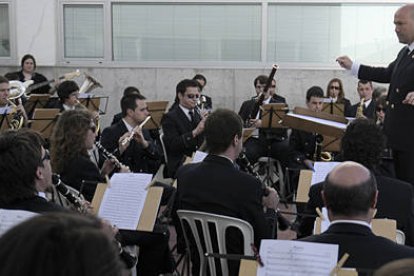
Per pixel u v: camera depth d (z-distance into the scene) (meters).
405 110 4.22
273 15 9.48
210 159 3.22
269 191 3.48
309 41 9.45
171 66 9.60
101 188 3.44
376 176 3.12
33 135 2.65
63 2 9.62
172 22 9.61
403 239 2.96
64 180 3.80
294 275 2.15
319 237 2.25
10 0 9.43
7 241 1.02
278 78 9.43
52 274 0.97
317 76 9.36
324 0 9.36
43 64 9.51
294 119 4.77
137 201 3.35
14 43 9.48
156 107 6.76
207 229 3.12
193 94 5.97
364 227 2.23
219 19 9.55
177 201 3.48
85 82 8.26
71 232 1.01
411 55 4.22
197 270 3.28
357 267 2.15
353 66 4.63
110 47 9.64
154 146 5.60
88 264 0.98
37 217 1.07
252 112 6.48
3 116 6.12
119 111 9.60
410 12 4.17
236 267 3.11
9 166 2.49
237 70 9.47
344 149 3.19
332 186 2.25
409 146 4.22
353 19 9.39
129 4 9.63
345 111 8.12
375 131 3.17
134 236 3.84
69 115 3.92
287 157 7.02
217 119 3.22
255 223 3.09
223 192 3.11
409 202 3.07
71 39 9.70
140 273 3.98
